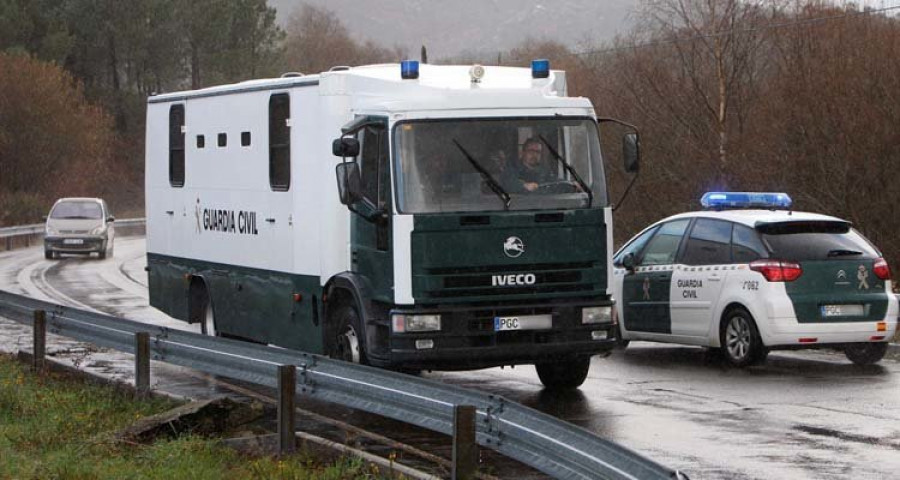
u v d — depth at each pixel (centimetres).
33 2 16675
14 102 14100
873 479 2048
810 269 3341
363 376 2114
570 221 2767
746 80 7544
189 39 17775
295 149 3114
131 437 2309
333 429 2522
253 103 3341
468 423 1805
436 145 2730
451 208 2712
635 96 7862
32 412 2625
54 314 3319
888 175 5553
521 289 2742
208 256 3669
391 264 2717
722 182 7300
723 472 2116
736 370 3422
